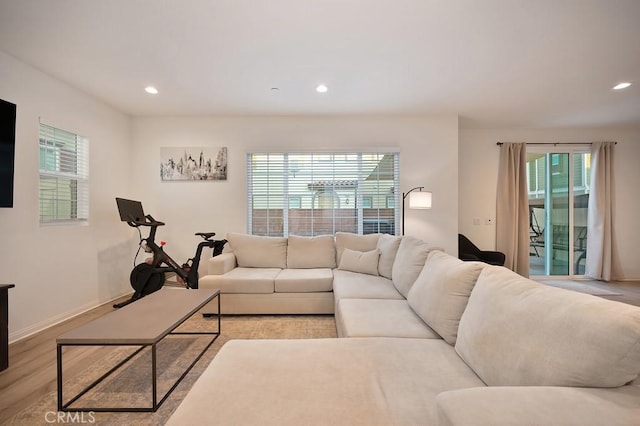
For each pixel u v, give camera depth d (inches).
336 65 103.0
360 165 160.2
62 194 118.2
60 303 113.1
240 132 158.9
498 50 93.5
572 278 181.3
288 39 87.4
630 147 179.8
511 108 145.9
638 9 73.8
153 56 96.8
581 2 71.6
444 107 144.6
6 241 94.3
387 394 40.4
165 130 157.8
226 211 158.9
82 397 65.1
